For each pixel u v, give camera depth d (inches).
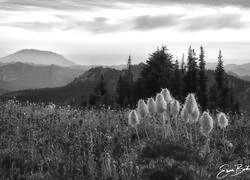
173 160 302.7
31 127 564.1
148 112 429.4
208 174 305.9
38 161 426.3
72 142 478.3
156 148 302.0
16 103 797.9
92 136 488.1
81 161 405.7
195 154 307.1
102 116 671.1
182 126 514.3
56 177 374.3
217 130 548.1
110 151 431.5
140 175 328.8
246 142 500.4
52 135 527.2
